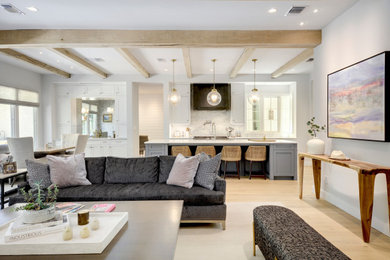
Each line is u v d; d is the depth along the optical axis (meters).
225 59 5.48
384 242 2.32
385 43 2.50
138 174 3.22
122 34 3.80
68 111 7.21
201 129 7.64
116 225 1.64
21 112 6.20
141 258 1.34
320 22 3.57
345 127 3.07
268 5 3.03
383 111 2.40
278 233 1.63
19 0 2.86
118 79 7.01
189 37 3.83
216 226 2.75
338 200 3.35
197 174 3.01
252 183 4.80
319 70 3.91
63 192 2.73
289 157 5.11
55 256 1.37
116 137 7.27
